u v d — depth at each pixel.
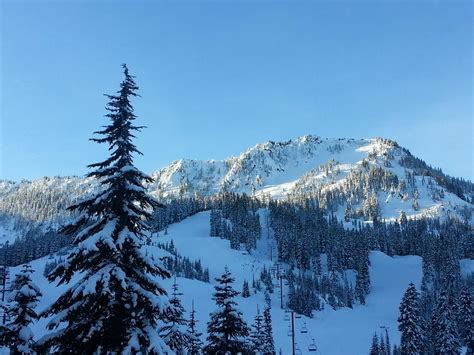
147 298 15.81
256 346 54.41
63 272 16.06
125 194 17.00
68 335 15.80
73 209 16.88
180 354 28.86
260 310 157.88
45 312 15.91
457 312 94.19
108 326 15.66
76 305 15.56
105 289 14.86
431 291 183.00
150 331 15.57
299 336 137.38
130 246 16.62
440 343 80.81
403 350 70.38
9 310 25.39
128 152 17.56
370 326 160.00
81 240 16.36
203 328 119.19
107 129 17.39
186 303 141.25
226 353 30.23
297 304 163.88
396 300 192.88
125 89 17.84
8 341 24.39
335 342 135.88
